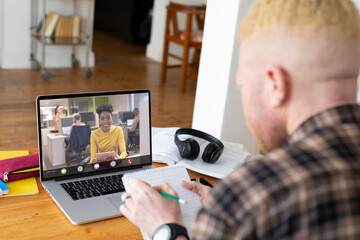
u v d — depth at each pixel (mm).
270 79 572
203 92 2414
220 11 2236
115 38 7293
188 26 4621
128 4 6891
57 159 1264
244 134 2502
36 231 1046
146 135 1405
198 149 1474
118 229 1091
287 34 550
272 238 492
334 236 479
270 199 489
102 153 1331
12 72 4691
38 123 1228
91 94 1295
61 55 5137
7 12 4672
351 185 490
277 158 522
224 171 1438
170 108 4195
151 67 5727
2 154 1435
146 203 851
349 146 515
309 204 480
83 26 5195
